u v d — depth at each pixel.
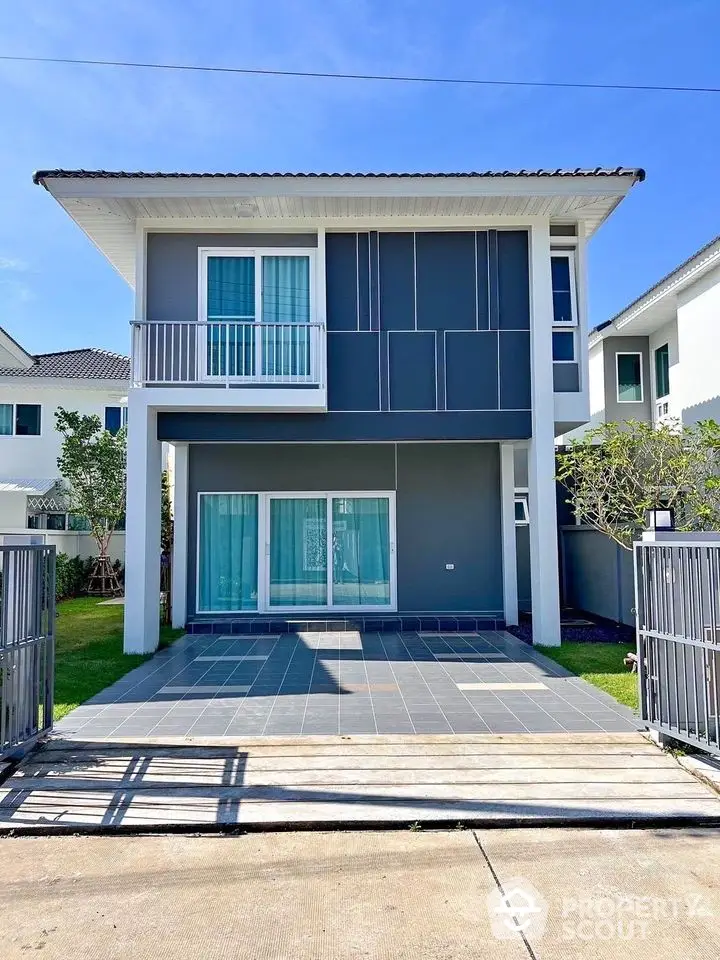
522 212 9.73
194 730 5.77
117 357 23.34
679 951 2.88
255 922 3.11
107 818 4.13
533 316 9.77
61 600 16.39
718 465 8.34
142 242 9.81
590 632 10.55
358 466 11.84
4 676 4.88
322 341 9.53
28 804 4.33
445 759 5.06
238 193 9.12
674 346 14.51
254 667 8.32
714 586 4.81
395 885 3.44
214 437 9.73
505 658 8.80
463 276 9.97
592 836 3.97
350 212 9.68
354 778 4.71
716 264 11.59
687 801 4.33
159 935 3.01
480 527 11.82
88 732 5.72
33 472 20.39
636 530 9.19
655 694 5.41
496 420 9.80
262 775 4.77
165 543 13.38
